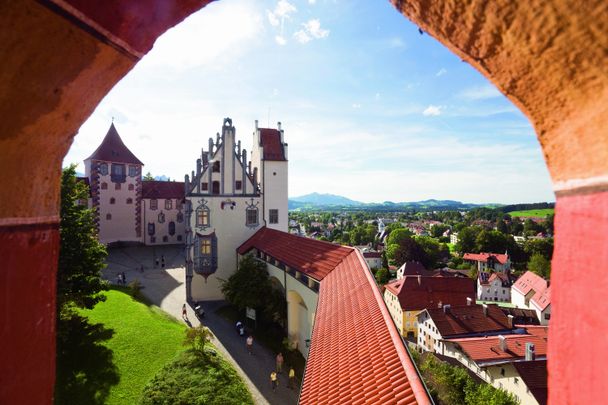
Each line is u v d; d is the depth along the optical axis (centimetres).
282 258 2320
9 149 192
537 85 176
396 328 834
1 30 159
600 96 146
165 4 209
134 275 3922
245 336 2378
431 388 2470
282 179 3394
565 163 178
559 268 184
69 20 176
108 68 222
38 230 228
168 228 5981
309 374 913
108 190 5500
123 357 1805
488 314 4444
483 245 11006
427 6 188
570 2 137
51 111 203
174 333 2175
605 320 147
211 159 3166
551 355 189
